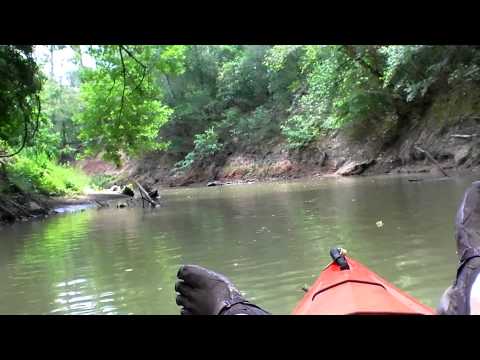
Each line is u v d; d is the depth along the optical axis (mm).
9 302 4719
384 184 13867
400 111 20125
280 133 27344
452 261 4801
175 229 8773
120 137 8180
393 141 20156
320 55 20922
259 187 19406
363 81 20188
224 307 2654
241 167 27250
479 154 15914
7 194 13117
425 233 6188
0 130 7641
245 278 4895
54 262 6578
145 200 15828
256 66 30609
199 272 2865
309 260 5371
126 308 4219
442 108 18406
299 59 26125
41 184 16375
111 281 5270
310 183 18344
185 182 29016
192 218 10344
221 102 31750
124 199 17578
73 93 30469
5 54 6562
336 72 20047
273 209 10500
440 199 9180
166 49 8508
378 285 2957
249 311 2607
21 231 10328
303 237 6762
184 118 31531
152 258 6309
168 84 31547
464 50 17672
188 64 31703
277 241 6664
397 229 6648
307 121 24438
